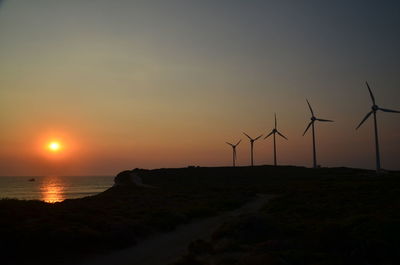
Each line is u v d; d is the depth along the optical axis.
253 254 22.81
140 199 62.66
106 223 31.84
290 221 36.31
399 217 31.27
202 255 24.70
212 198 66.25
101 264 23.62
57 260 23.69
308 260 21.53
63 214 33.38
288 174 141.88
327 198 54.25
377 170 120.00
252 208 55.41
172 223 37.66
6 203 35.50
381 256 22.02
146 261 24.27
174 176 139.62
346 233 25.66
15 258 22.92
